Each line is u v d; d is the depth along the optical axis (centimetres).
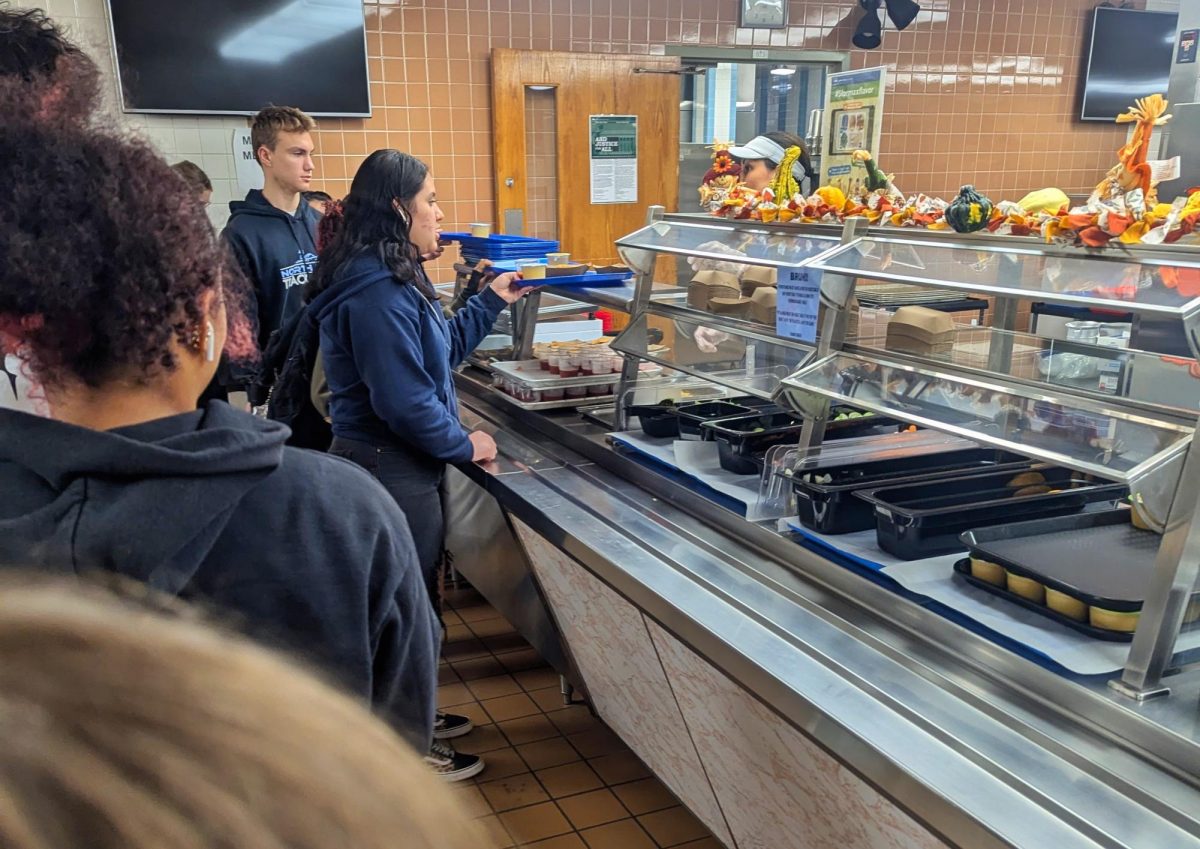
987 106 577
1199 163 296
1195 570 106
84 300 69
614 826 219
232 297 83
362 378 204
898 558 148
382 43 454
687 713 175
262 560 77
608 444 222
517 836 214
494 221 495
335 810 26
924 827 108
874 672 126
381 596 84
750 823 173
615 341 224
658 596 154
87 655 27
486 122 482
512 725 260
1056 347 147
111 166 72
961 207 149
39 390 75
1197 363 126
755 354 184
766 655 134
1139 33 586
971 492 162
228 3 415
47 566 64
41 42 120
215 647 30
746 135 555
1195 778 99
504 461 228
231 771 25
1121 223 121
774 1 517
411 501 216
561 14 483
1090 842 94
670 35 506
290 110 307
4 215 67
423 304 205
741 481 186
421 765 31
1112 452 113
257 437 76
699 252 195
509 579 251
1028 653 120
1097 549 136
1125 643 119
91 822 23
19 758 24
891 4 518
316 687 31
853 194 196
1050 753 108
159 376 76
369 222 201
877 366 159
